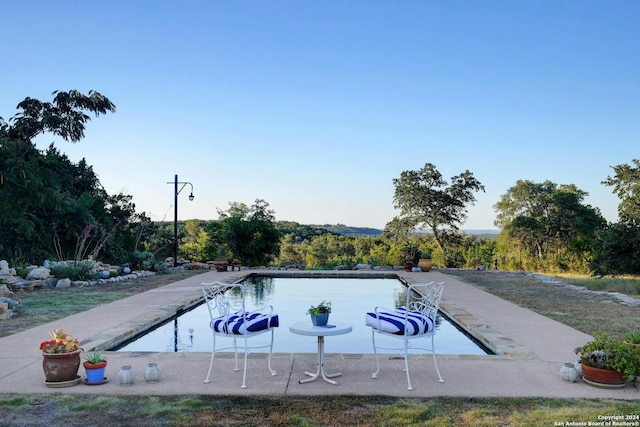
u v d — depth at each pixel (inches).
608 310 375.9
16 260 621.3
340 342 297.0
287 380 193.5
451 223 1424.7
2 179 607.2
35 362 219.6
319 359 197.2
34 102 817.5
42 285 523.2
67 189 873.5
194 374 201.5
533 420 152.9
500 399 171.6
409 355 232.5
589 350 190.9
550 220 1679.4
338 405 166.2
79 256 676.7
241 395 176.2
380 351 271.7
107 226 864.9
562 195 1679.4
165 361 221.0
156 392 179.0
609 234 756.0
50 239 768.3
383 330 196.1
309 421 152.6
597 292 486.3
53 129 832.3
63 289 509.7
